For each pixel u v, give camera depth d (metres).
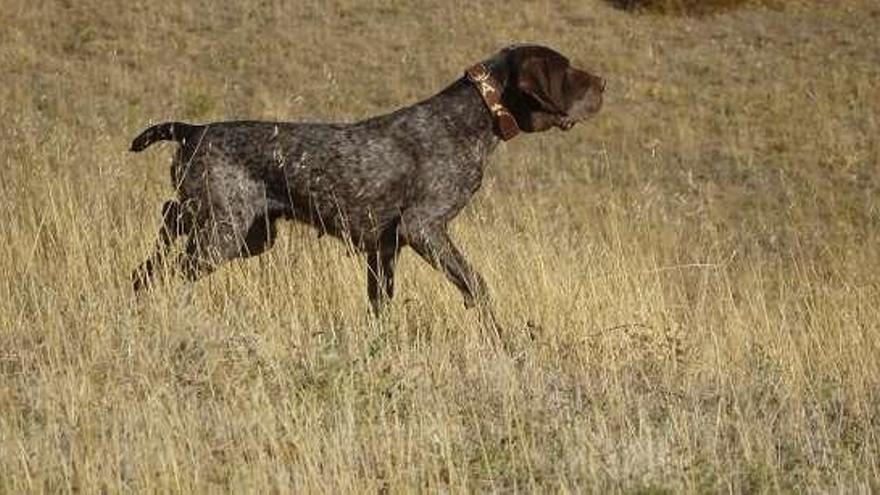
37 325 10.53
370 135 11.45
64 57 34.19
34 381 9.37
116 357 9.66
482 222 17.03
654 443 8.58
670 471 8.11
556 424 8.87
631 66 36.03
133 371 9.55
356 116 32.06
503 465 8.19
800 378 11.12
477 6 39.78
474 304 11.62
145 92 31.98
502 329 11.56
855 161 30.27
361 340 10.37
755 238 24.11
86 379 8.99
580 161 29.12
